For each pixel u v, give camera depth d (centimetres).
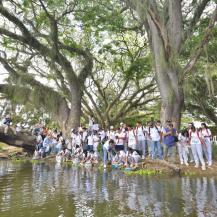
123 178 1377
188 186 1163
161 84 1928
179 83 1895
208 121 3475
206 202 914
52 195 1025
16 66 2761
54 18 2434
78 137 2020
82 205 894
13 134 2619
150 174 1476
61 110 2744
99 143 1886
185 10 2292
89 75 2900
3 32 2462
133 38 3173
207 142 1541
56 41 2495
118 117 3388
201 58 2145
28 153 2755
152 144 1683
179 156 1641
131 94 3522
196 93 2589
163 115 1911
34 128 2755
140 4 1733
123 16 2497
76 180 1332
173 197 985
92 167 1806
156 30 1909
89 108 3384
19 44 2720
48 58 2644
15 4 2453
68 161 2130
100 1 2347
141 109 3622
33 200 954
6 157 2633
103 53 3109
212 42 2158
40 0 2344
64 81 2789
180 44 1902
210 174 1425
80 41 2941
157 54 1900
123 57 3259
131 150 1688
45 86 2727
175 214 798
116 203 915
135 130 1719
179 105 1928
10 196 1011
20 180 1342
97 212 821
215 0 1811
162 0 2161
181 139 1611
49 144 2364
